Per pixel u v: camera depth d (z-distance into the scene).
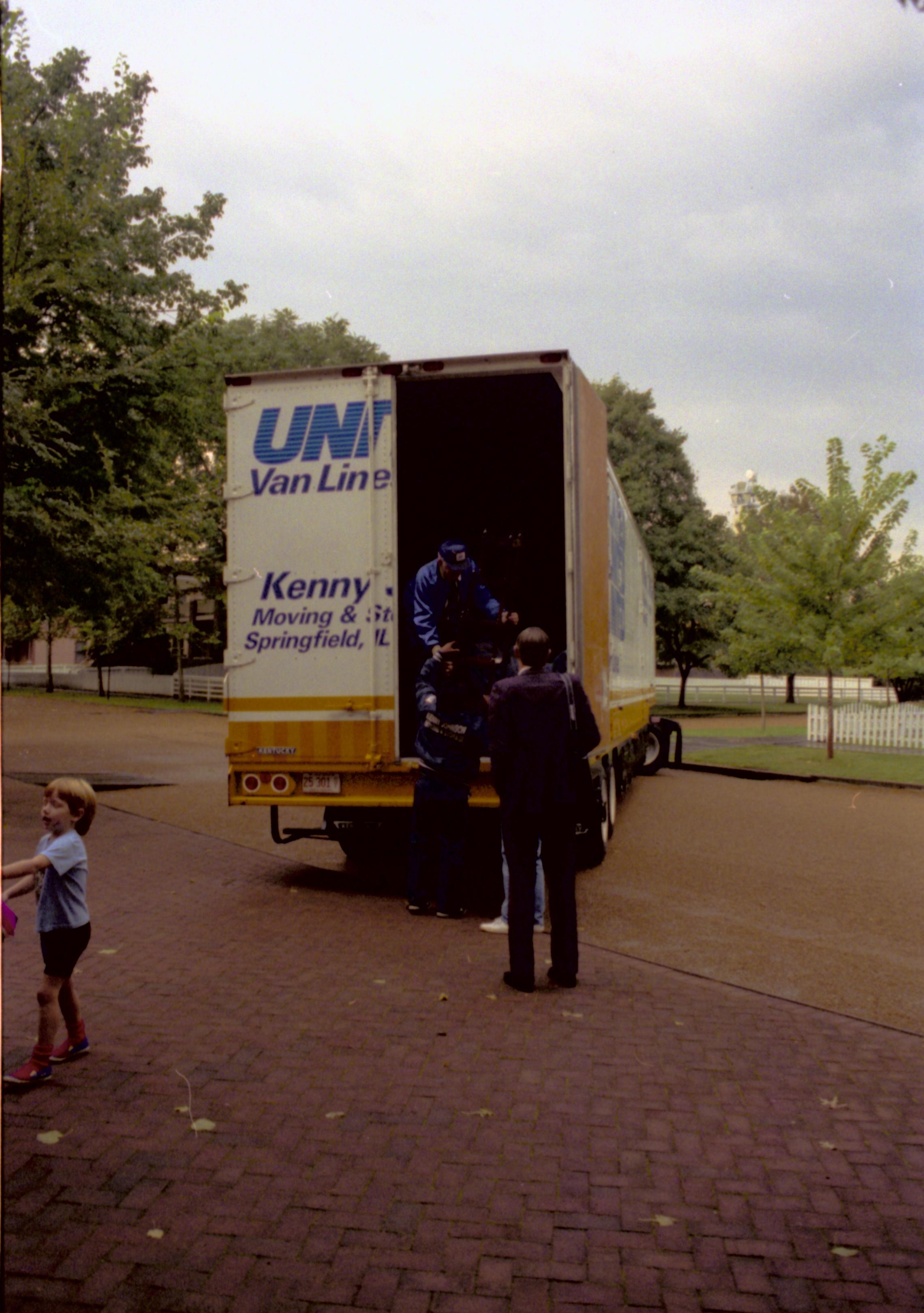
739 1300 2.88
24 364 12.07
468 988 5.65
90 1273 2.94
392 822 8.25
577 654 7.31
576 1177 3.56
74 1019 4.52
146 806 12.90
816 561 19.83
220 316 13.39
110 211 12.64
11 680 53.88
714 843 10.95
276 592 7.81
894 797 15.71
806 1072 4.53
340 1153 3.70
